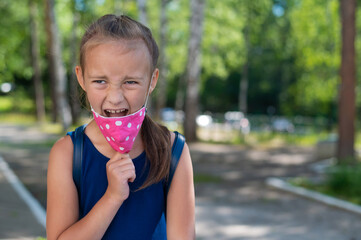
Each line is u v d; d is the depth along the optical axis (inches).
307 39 950.4
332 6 862.5
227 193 343.9
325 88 1024.9
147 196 51.8
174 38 978.7
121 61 44.6
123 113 46.8
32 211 238.8
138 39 46.0
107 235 50.5
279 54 1307.8
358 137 824.3
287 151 667.4
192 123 703.1
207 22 874.1
